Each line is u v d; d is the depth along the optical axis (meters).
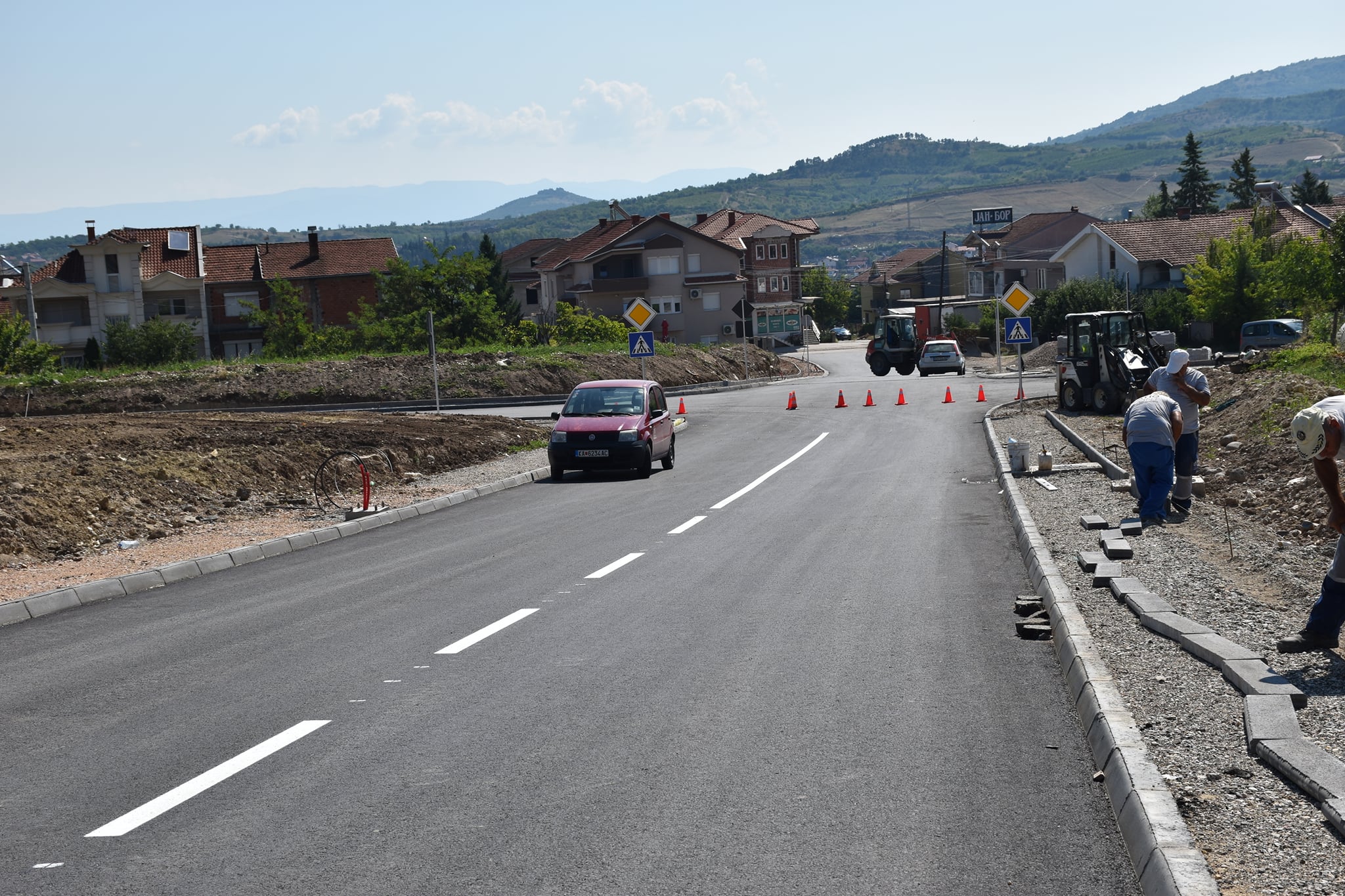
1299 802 4.82
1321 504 11.95
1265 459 15.10
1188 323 55.16
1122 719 5.82
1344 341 6.86
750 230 91.62
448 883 4.43
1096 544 11.68
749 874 4.48
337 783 5.59
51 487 14.87
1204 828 4.59
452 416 29.44
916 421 30.02
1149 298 59.28
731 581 10.89
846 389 45.25
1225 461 16.11
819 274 146.25
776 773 5.64
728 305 85.31
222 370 42.94
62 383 40.28
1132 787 4.91
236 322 75.12
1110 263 70.00
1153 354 27.59
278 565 12.81
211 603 10.60
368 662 8.07
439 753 6.04
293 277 75.31
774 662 7.82
